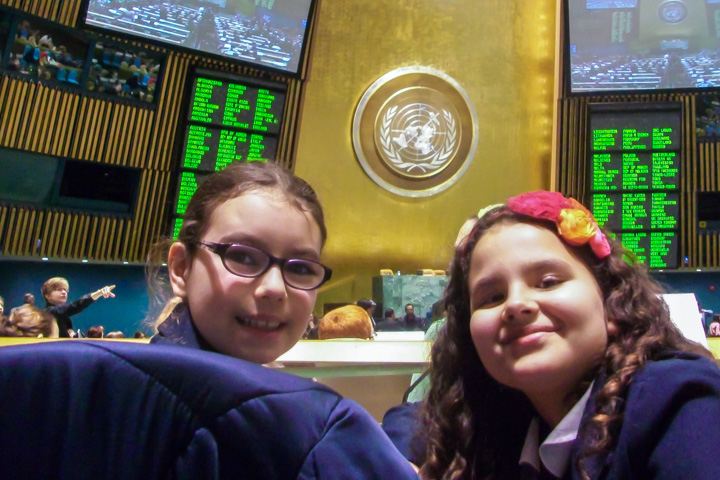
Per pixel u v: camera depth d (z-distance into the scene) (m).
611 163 8.62
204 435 0.60
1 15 6.80
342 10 9.12
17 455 0.56
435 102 9.11
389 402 2.68
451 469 1.29
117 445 0.58
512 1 9.48
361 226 8.92
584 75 8.66
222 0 7.82
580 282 1.16
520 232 1.21
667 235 8.49
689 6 8.28
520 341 1.13
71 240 7.45
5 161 7.05
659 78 8.46
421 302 7.50
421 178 9.09
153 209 7.84
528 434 1.25
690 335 1.88
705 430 0.92
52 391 0.57
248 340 1.06
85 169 7.62
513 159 9.33
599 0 8.47
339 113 8.97
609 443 1.02
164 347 0.63
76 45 7.36
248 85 8.19
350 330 2.57
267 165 1.21
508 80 9.43
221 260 1.06
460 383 1.37
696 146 8.56
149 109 7.78
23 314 2.36
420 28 9.28
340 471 0.63
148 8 7.50
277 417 0.62
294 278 1.09
